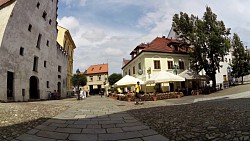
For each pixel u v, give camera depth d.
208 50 26.30
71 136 5.14
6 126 5.93
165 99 18.77
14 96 16.75
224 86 31.48
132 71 34.34
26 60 19.20
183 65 30.31
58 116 8.40
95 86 63.69
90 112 9.91
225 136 4.55
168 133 5.27
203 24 26.31
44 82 23.69
